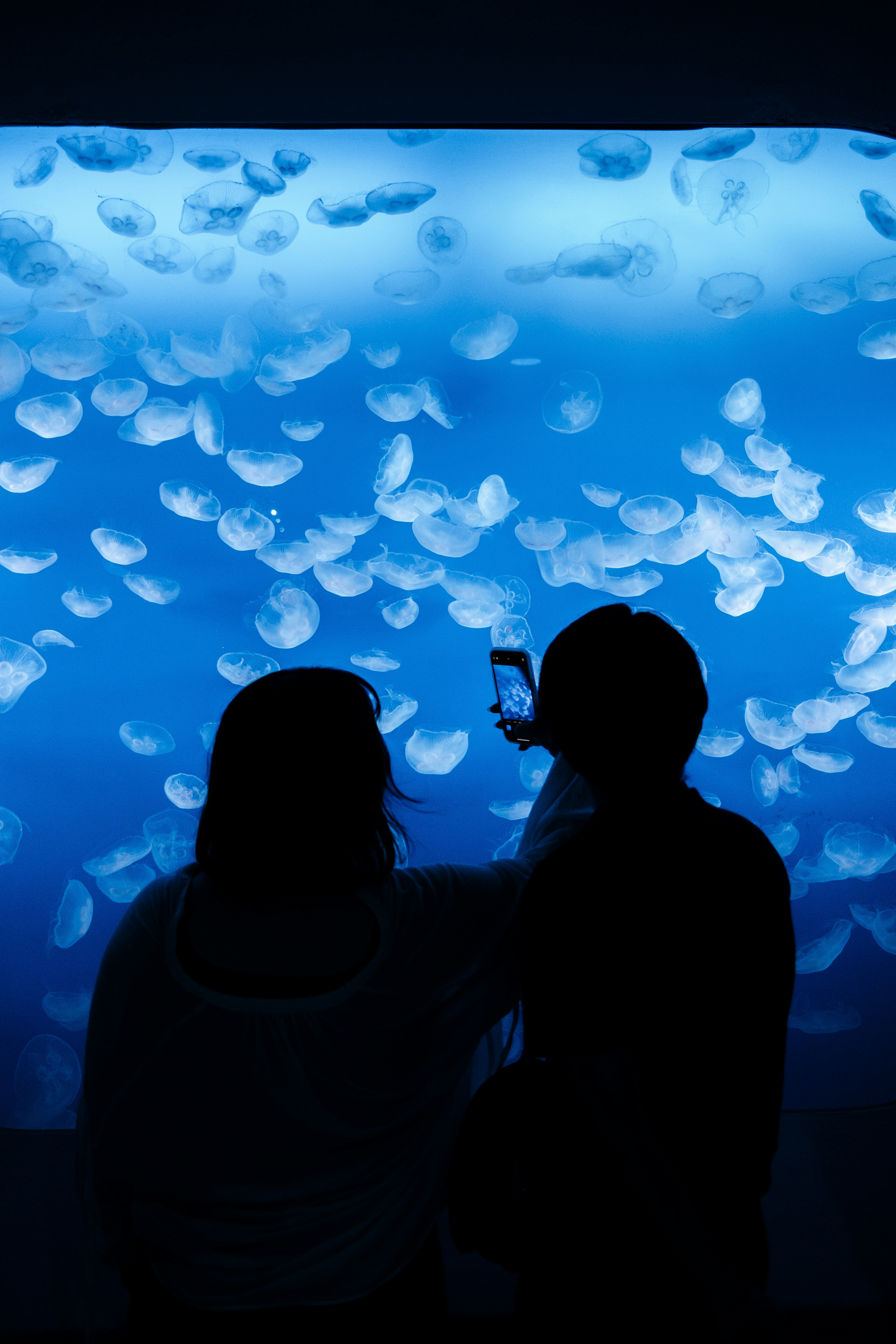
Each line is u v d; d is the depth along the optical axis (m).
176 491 1.86
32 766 1.85
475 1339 1.42
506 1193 0.89
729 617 1.91
